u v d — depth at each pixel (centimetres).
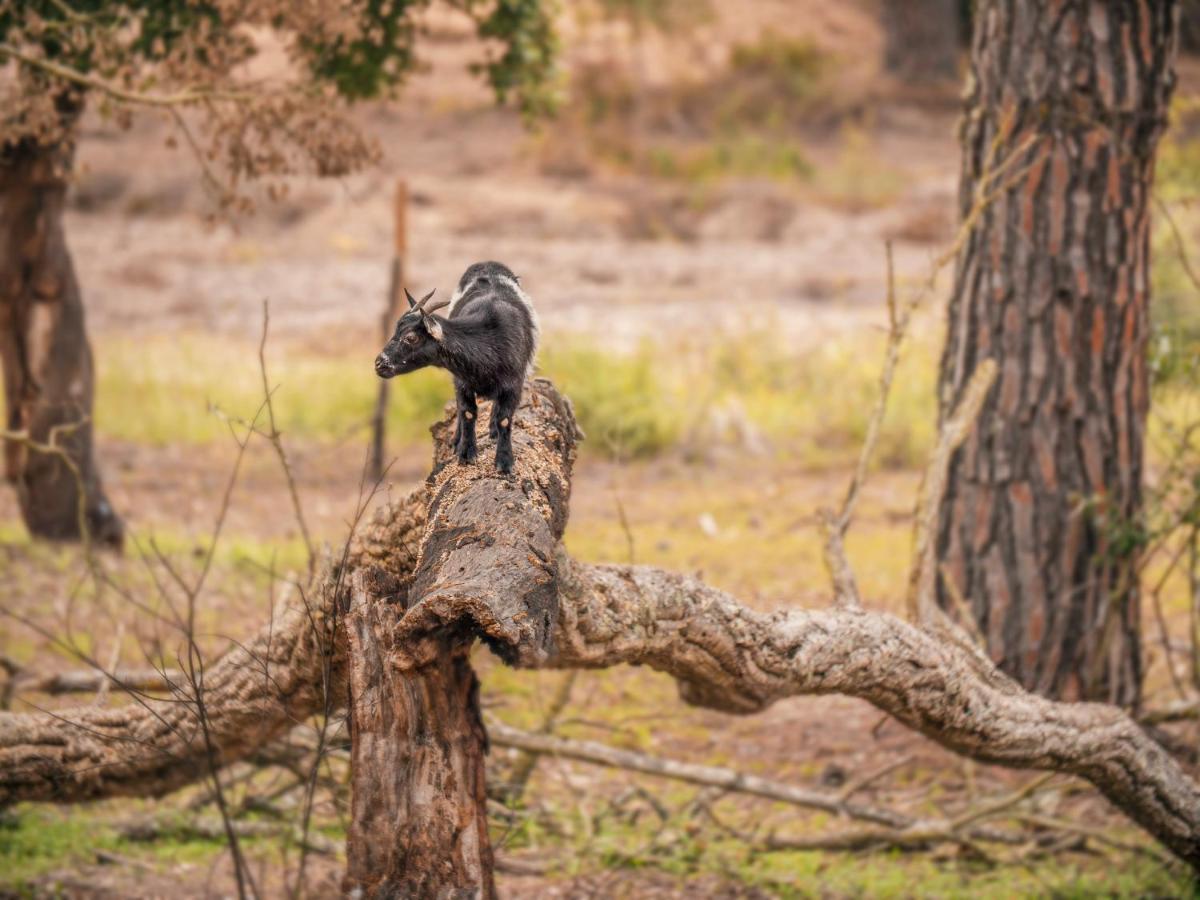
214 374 2583
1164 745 1186
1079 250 1203
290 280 3588
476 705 654
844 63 5622
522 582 589
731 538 1825
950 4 5559
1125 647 1249
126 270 3581
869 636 837
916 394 2356
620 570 729
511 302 728
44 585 1506
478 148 4631
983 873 1057
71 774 843
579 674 1402
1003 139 1180
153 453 2233
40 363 1623
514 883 1005
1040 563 1223
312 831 1020
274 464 2178
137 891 938
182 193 4197
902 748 1257
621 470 2231
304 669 805
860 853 1055
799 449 2364
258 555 1641
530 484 688
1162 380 1244
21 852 1003
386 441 2327
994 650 1235
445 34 5244
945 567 1186
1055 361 1211
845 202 4391
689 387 2511
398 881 623
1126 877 1031
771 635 789
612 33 5391
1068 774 972
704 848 1063
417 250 3906
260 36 3962
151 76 1352
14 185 1579
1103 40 1186
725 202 4353
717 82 5288
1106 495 1184
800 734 1298
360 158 1300
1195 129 4194
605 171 4588
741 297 3400
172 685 768
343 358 2831
